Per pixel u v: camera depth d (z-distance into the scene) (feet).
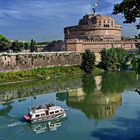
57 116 194.39
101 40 619.67
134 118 188.65
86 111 215.10
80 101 251.80
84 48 589.73
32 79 401.70
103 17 650.02
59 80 396.16
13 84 365.20
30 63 460.14
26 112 213.66
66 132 167.53
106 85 338.95
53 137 160.97
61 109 199.11
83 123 182.91
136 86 323.16
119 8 65.72
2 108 230.89
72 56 524.93
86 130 168.96
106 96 270.67
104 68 513.86
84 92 296.92
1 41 585.22
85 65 476.54
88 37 646.33
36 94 292.81
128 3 63.72
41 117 188.65
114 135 157.07
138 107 219.61
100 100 254.06
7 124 184.65
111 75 435.53
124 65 508.94
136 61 65.82
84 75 447.83
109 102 242.99
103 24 648.79
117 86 327.67
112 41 623.77
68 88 326.24
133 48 606.96
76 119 192.95
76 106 232.73
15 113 211.20
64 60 511.81
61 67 477.36
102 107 226.17
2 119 195.00
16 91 313.73
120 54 512.63
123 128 168.55
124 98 256.93
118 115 197.77
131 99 251.19
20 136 164.66
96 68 500.33
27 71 421.18
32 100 262.47
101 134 160.56
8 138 161.79
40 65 474.49
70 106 233.35
